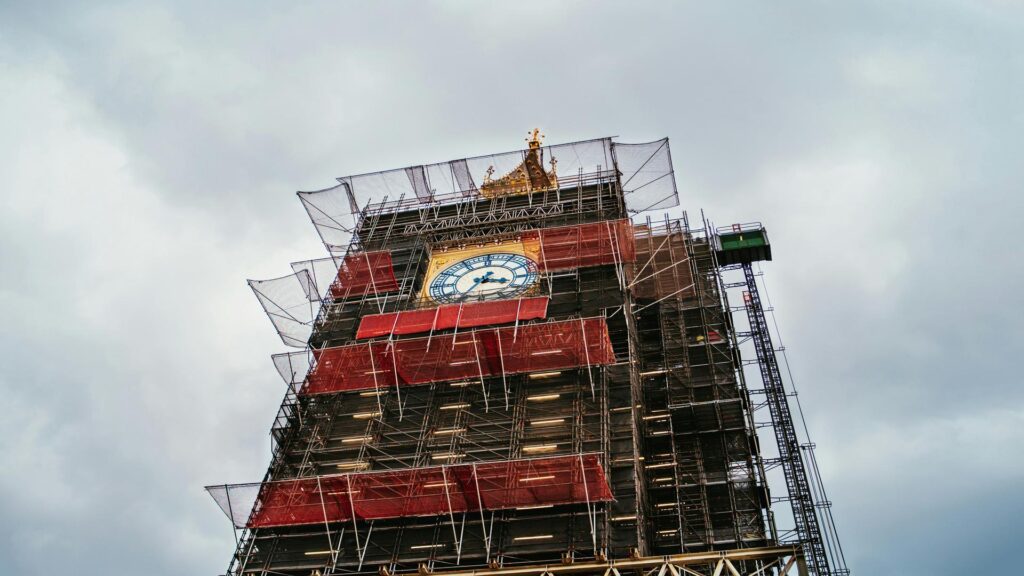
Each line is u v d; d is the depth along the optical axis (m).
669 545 57.97
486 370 57.75
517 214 74.50
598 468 49.09
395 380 57.94
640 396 62.62
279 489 52.84
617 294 62.97
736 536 58.38
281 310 67.19
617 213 71.12
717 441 65.00
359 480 51.59
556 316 61.81
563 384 56.84
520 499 49.47
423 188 80.75
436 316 61.88
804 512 67.19
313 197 78.12
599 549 47.19
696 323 74.25
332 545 51.22
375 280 67.94
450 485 50.28
